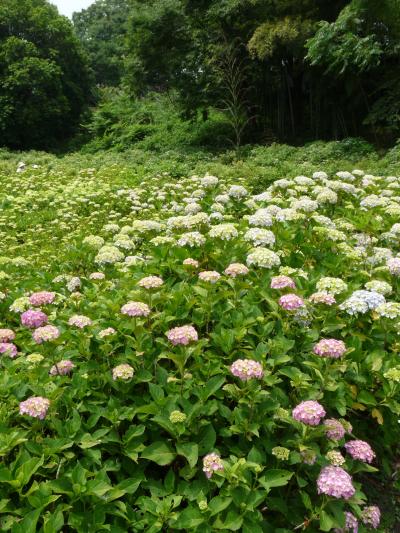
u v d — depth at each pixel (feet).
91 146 85.40
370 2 49.19
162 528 7.99
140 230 16.81
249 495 7.92
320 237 14.69
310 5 61.72
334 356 8.95
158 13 65.41
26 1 113.09
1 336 10.68
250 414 8.77
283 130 68.90
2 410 8.78
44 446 8.23
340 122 62.80
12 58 100.07
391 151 42.45
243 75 67.31
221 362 9.92
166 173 41.60
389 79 55.83
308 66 59.82
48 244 24.59
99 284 13.43
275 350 10.02
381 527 9.61
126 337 10.12
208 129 72.59
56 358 10.21
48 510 7.70
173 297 11.03
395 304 10.66
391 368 10.12
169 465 9.09
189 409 8.76
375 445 10.76
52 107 102.89
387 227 16.96
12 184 41.01
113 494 7.81
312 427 8.63
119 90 130.93
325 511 8.24
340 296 11.12
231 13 63.10
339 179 23.08
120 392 9.52
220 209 18.21
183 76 70.64
